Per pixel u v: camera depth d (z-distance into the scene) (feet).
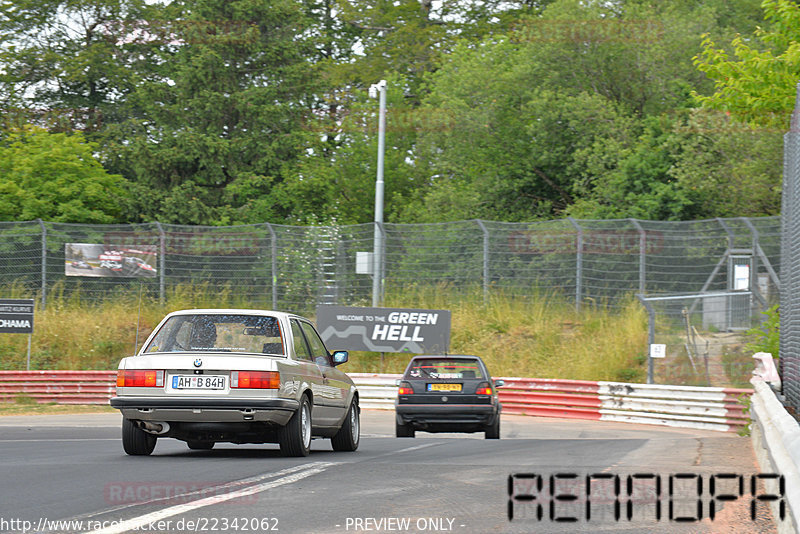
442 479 85.66
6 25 515.91
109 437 153.79
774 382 130.21
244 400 104.99
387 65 537.24
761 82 200.95
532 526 62.85
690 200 352.49
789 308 119.75
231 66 502.79
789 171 122.01
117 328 317.83
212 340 111.24
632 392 239.91
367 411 273.33
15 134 427.74
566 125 406.00
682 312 282.15
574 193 408.26
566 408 254.27
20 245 326.65
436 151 440.86
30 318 282.97
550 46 404.77
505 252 315.58
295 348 115.24
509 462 102.17
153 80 536.83
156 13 527.40
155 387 106.22
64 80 524.11
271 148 489.67
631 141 387.55
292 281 326.85
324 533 60.03
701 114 346.13
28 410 257.55
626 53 403.34
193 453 121.60
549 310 307.37
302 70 505.66
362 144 485.15
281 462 101.76
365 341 296.51
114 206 425.28
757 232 290.15
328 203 479.41
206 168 492.13
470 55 435.53
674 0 445.78
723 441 143.84
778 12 203.82
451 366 178.09
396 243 322.75
